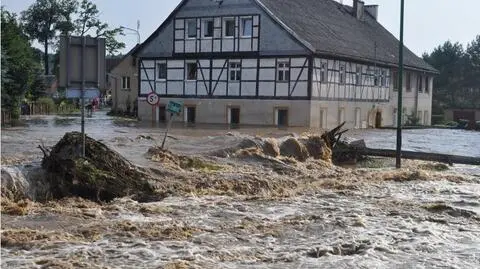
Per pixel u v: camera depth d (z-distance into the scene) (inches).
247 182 568.4
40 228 357.7
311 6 1866.4
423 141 1347.2
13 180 451.8
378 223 402.0
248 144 766.5
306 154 826.8
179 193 503.5
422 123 2301.9
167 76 1691.7
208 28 1637.6
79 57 456.4
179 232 356.8
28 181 462.3
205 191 523.5
